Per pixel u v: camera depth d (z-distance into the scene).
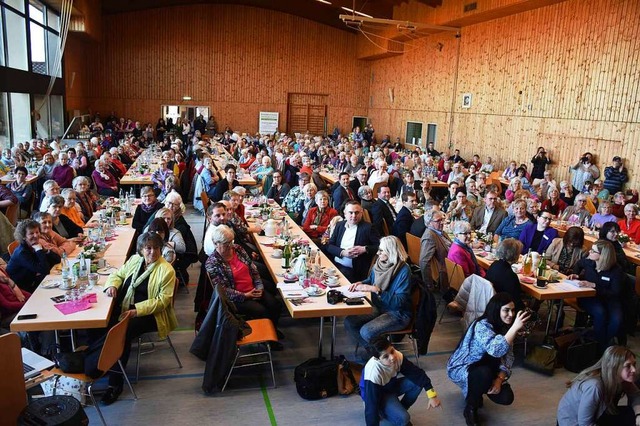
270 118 29.34
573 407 3.68
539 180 12.61
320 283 5.44
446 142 21.39
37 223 5.35
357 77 29.95
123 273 5.01
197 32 28.00
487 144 18.61
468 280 5.64
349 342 5.96
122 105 27.84
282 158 15.49
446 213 9.38
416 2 21.47
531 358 5.52
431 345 6.00
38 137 17.98
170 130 27.17
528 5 15.51
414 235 7.58
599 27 13.67
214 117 28.80
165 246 5.96
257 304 5.52
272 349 5.70
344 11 25.66
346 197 9.46
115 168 12.82
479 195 10.30
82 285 4.99
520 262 6.39
